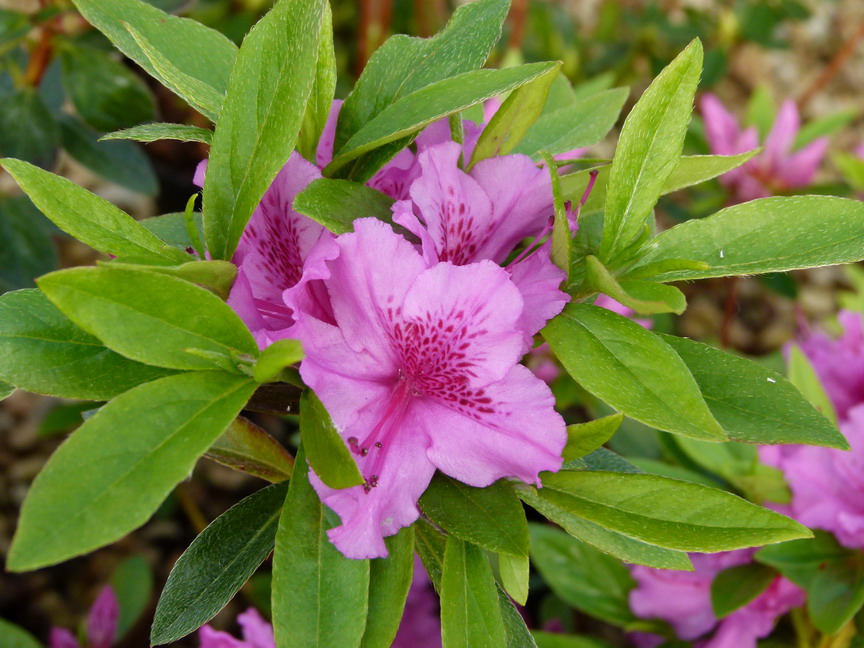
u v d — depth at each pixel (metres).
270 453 0.24
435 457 0.20
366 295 0.19
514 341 0.19
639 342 0.19
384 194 0.21
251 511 0.22
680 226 0.22
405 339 0.20
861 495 0.32
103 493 0.16
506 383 0.19
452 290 0.19
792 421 0.20
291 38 0.19
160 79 0.22
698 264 0.20
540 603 0.54
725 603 0.33
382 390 0.20
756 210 0.22
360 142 0.21
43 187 0.19
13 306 0.20
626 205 0.21
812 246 0.21
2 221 0.48
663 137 0.20
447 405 0.20
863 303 0.44
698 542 0.19
